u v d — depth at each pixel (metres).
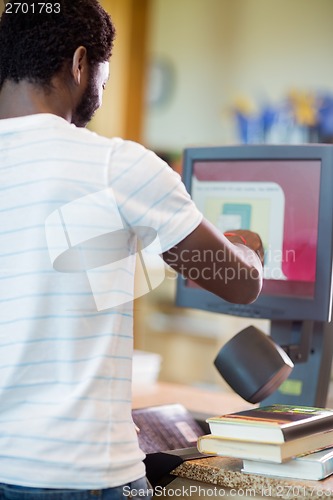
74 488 1.20
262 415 1.51
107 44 1.37
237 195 1.99
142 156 1.29
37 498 1.19
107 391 1.24
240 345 1.75
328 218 1.86
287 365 1.73
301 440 1.45
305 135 5.39
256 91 5.61
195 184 2.07
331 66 5.28
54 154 1.28
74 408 1.21
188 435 1.80
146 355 2.66
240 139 5.68
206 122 5.84
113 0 4.71
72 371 1.24
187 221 1.29
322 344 1.95
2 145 1.31
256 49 5.61
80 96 1.36
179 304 2.10
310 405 1.94
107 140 1.31
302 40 5.41
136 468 1.26
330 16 5.28
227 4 5.74
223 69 5.76
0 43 1.35
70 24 1.31
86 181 1.26
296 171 1.91
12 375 1.24
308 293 1.89
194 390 2.47
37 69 1.31
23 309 1.25
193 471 1.50
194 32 5.88
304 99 5.39
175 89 5.97
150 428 1.77
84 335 1.25
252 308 1.96
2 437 1.22
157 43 6.04
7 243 1.28
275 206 1.93
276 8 5.51
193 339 5.02
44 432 1.20
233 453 1.46
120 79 4.82
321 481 1.41
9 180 1.29
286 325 1.97
